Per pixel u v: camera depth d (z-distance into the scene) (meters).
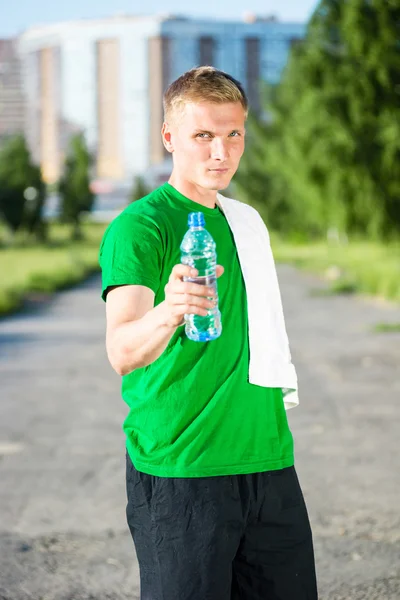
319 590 5.02
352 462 7.84
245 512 3.12
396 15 31.59
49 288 33.38
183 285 2.62
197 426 3.07
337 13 32.72
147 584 3.14
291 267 46.75
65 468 7.80
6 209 84.44
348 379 12.38
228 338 3.11
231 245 3.20
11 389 12.19
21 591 5.10
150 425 3.10
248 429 3.13
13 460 8.12
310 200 38.88
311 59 33.72
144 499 3.12
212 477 3.07
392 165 32.75
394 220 34.25
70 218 106.31
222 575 3.05
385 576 5.20
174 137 3.13
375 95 32.38
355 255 47.91
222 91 3.05
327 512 6.41
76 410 10.58
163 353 3.06
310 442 8.63
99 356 15.43
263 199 79.75
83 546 5.82
